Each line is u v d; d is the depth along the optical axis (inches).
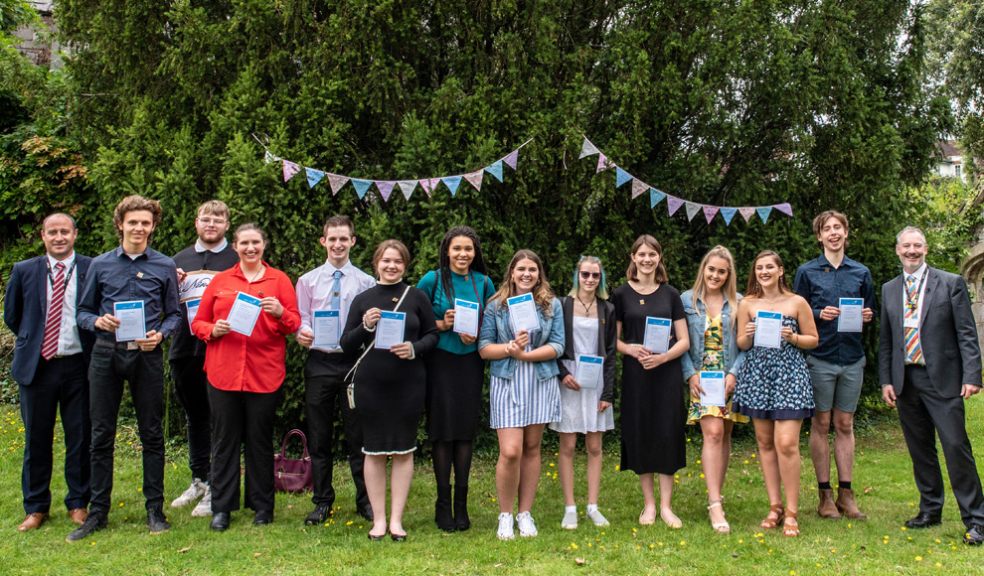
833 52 246.5
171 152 225.0
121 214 158.6
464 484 162.2
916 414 166.6
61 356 162.7
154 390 160.9
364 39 220.7
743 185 244.5
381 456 156.5
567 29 245.6
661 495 172.2
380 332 148.6
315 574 136.4
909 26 278.1
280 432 235.0
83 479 167.3
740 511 182.7
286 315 162.4
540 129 224.4
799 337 164.6
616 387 255.8
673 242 248.1
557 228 243.8
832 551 150.5
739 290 251.4
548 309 162.2
